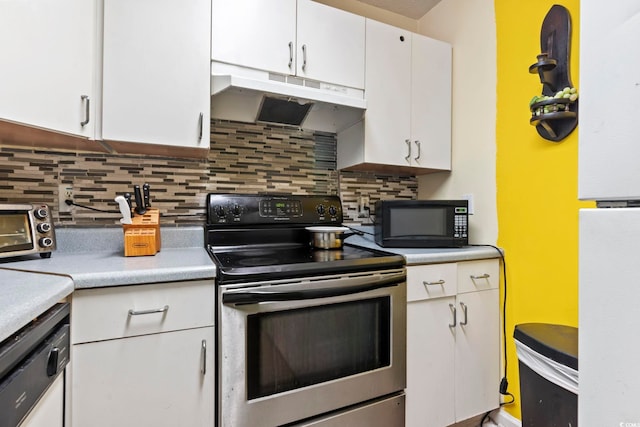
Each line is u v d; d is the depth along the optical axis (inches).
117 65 47.5
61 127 41.8
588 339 21.8
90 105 46.1
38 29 38.8
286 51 58.8
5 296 28.0
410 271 55.4
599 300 21.2
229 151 67.8
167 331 39.8
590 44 22.6
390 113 69.3
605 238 20.9
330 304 48.2
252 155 69.9
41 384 28.0
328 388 48.0
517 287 62.0
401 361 53.7
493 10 67.2
